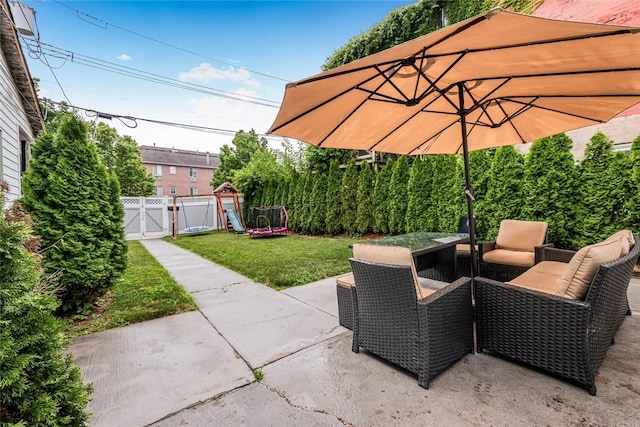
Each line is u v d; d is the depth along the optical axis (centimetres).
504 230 385
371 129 275
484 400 160
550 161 443
